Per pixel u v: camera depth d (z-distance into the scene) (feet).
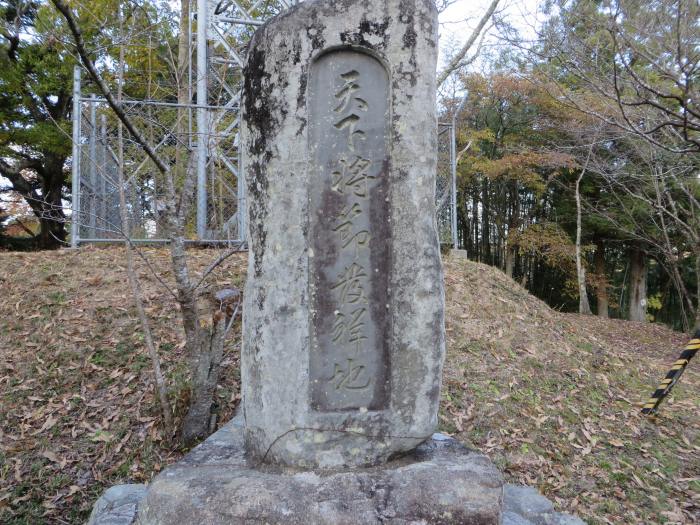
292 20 9.26
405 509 7.94
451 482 8.39
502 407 17.11
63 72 39.65
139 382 16.05
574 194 53.93
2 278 20.36
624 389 20.48
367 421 9.15
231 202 25.49
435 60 9.47
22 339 17.46
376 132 9.30
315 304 9.20
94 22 18.10
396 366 9.23
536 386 18.86
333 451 9.06
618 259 69.56
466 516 7.97
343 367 9.21
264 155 9.37
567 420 17.28
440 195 29.66
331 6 9.19
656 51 19.30
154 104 20.29
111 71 20.89
